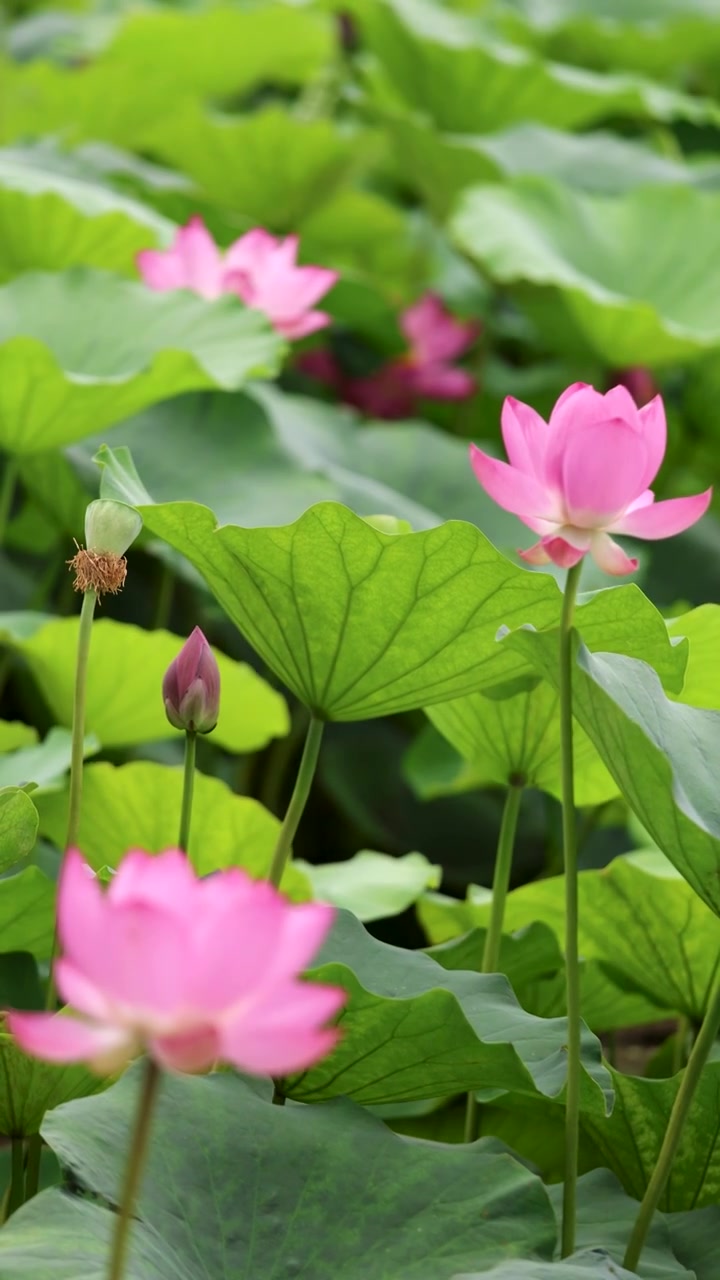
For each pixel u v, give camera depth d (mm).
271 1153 6836
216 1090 6891
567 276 10688
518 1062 6836
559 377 12281
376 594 6965
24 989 7195
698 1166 7051
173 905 6344
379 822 9500
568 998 6836
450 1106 7480
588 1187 7070
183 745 8805
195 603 9664
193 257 8094
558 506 6801
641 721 6844
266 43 14117
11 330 8062
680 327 11391
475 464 6805
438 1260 6762
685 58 15508
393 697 7066
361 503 8289
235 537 6953
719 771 6887
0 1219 6969
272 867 7078
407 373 11578
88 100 13109
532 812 9789
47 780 7402
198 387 7781
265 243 8047
